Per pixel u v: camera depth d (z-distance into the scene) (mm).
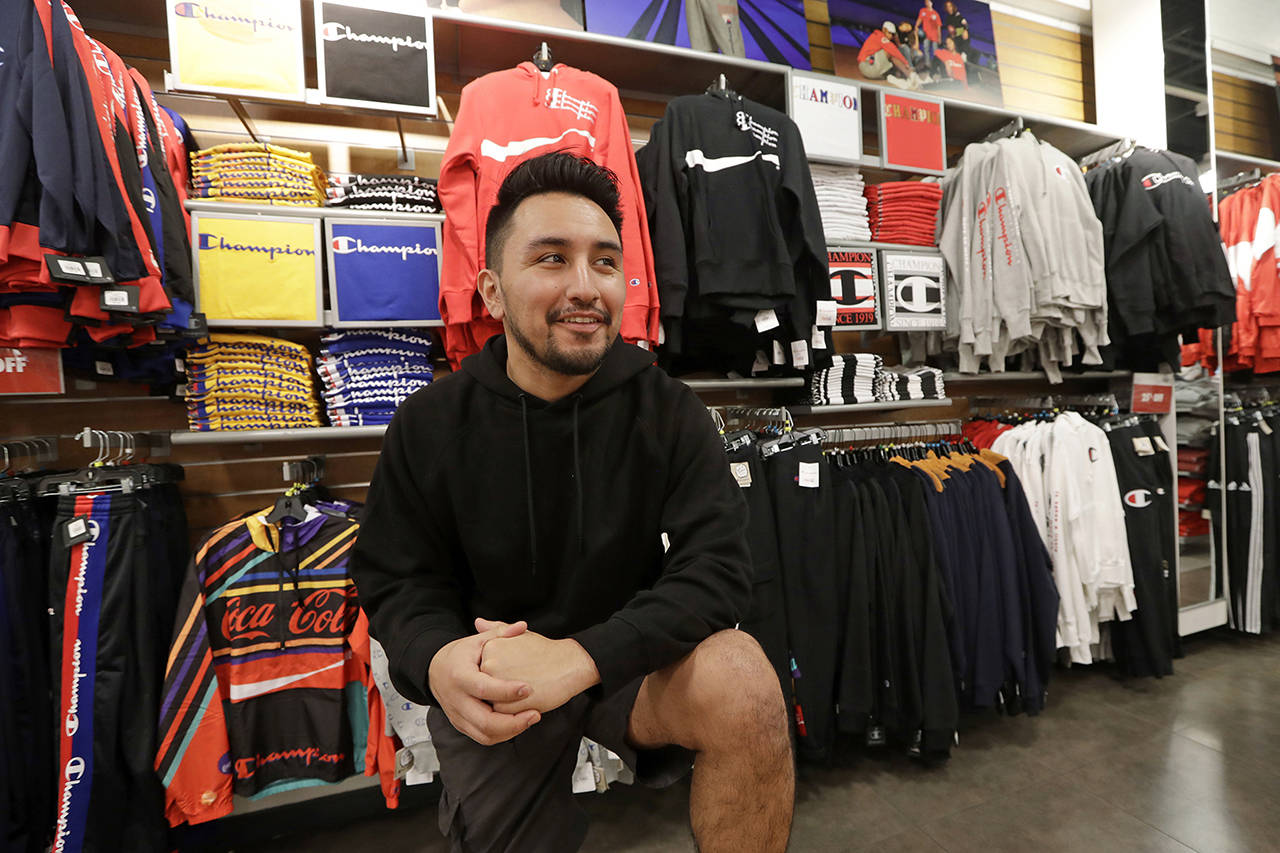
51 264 1189
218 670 1527
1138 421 2682
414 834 1738
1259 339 2994
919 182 2508
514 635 775
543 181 864
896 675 1960
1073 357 2834
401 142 2027
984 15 3006
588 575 979
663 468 989
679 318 1883
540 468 977
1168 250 2578
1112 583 2373
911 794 1796
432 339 1985
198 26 1604
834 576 1902
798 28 2424
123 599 1413
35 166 1214
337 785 1800
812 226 1989
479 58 2105
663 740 881
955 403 3041
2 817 1287
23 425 1796
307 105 1701
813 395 2285
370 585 951
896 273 2365
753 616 1794
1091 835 1581
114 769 1386
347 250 1738
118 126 1367
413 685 797
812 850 1571
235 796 1685
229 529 1564
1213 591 2959
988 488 2186
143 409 1930
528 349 873
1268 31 3133
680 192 1893
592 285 839
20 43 1217
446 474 964
